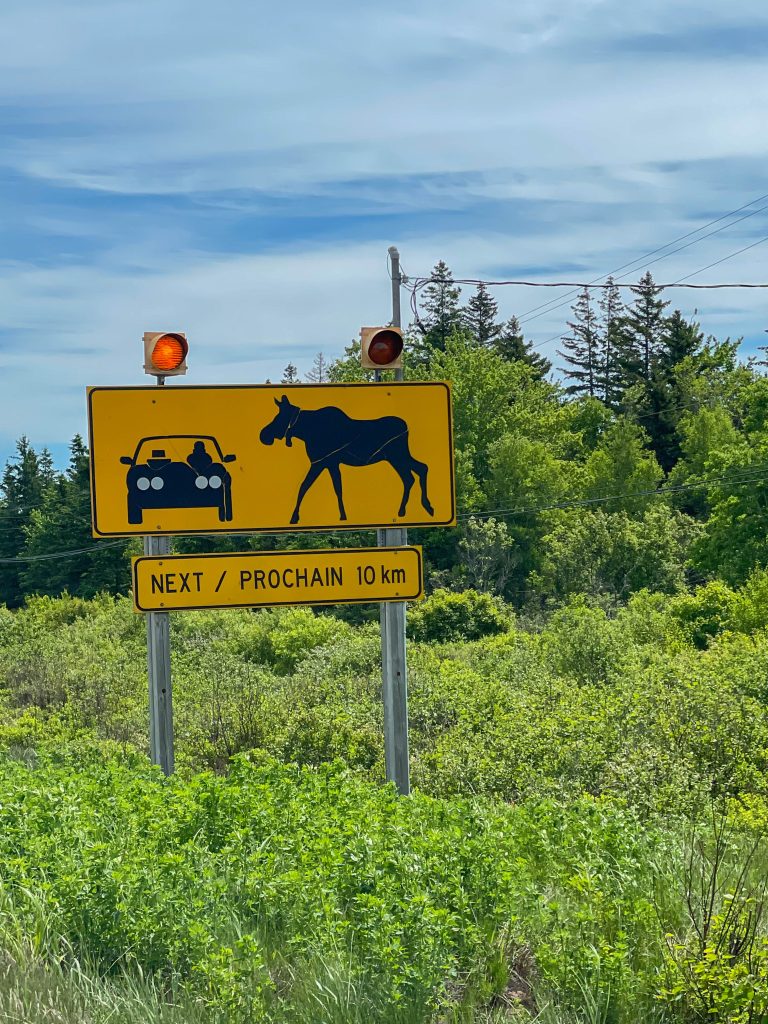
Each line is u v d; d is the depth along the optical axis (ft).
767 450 145.38
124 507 28.78
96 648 110.83
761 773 33.45
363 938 16.16
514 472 198.18
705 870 20.30
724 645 58.08
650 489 217.36
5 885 18.07
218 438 29.22
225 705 57.62
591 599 149.07
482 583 174.09
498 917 17.22
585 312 288.51
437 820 22.68
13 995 14.56
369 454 29.91
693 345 263.70
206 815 21.48
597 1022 15.01
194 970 15.39
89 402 28.71
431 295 261.03
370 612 162.40
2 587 260.83
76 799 22.75
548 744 36.63
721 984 14.97
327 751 47.29
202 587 29.14
